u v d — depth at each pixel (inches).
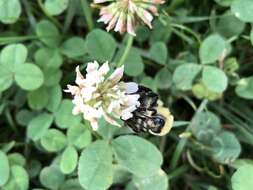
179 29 5.3
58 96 4.7
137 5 3.9
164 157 5.1
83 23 5.4
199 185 5.0
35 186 4.8
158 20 5.1
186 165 5.0
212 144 4.7
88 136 4.3
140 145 4.1
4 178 4.2
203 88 4.8
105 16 4.0
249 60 5.4
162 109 4.3
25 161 4.7
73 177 4.5
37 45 5.1
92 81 3.7
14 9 4.7
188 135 4.7
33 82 4.5
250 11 4.4
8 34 5.4
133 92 3.8
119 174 4.4
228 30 5.0
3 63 4.6
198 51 5.2
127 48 4.5
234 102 5.2
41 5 5.1
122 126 4.2
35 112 4.9
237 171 4.0
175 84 4.8
